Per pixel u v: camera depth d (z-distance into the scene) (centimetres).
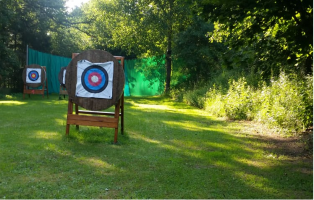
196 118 1012
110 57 599
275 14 486
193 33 1773
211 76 1708
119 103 613
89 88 604
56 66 2166
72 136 623
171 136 688
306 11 516
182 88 1934
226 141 652
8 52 1772
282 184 397
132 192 358
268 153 555
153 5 1973
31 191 354
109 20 2275
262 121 859
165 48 2186
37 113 992
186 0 567
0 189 357
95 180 393
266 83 1071
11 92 2020
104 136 639
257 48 612
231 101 1031
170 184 387
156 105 1466
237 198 350
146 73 2170
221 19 517
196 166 466
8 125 756
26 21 2314
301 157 528
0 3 1620
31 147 538
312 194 364
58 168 435
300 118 722
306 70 847
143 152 536
